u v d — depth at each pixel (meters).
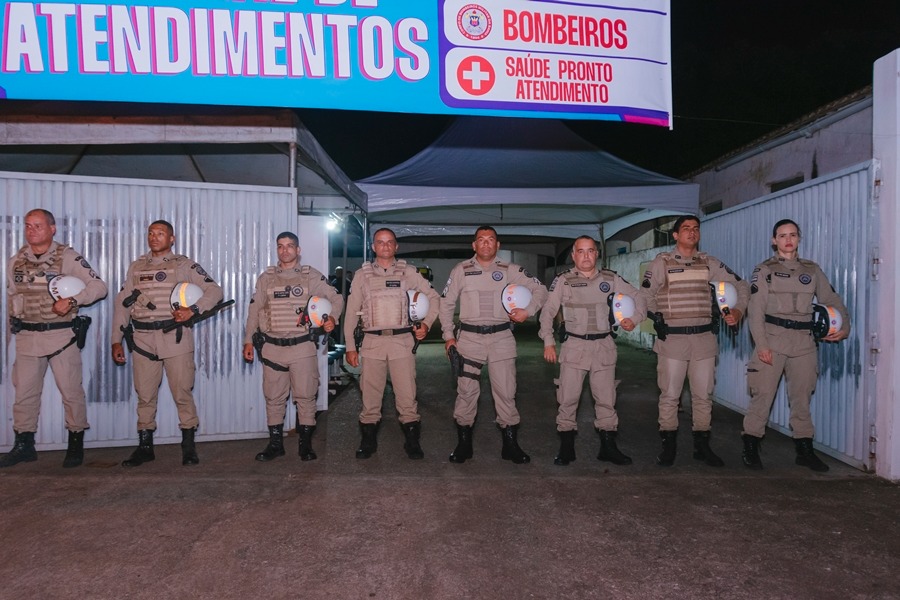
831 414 4.68
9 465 4.35
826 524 3.34
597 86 4.15
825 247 4.77
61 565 2.86
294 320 4.52
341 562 2.90
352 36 3.86
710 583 2.71
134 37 3.68
